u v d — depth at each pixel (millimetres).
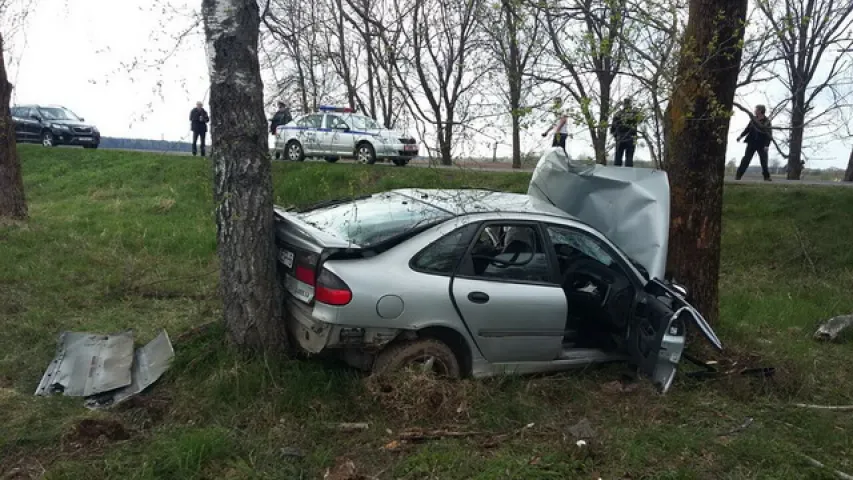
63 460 3484
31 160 20016
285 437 3820
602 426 4258
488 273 4641
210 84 4469
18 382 4566
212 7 4387
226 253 4543
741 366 5316
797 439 4328
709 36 5727
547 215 4953
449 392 4246
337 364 4648
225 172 4480
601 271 5219
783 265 10398
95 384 4445
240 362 4395
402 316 4250
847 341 6734
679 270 6227
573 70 6176
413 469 3561
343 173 14992
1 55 10656
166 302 6758
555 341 4824
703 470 3795
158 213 12984
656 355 4734
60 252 8602
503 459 3682
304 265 4344
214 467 3453
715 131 5969
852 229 10891
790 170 19047
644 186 5453
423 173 14828
